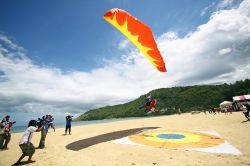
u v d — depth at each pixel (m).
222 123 16.16
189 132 12.29
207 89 123.88
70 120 15.34
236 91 92.44
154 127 16.77
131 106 166.12
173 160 6.25
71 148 8.95
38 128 6.86
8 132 9.73
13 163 6.78
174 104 121.62
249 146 7.54
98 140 10.82
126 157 6.84
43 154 7.93
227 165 5.46
